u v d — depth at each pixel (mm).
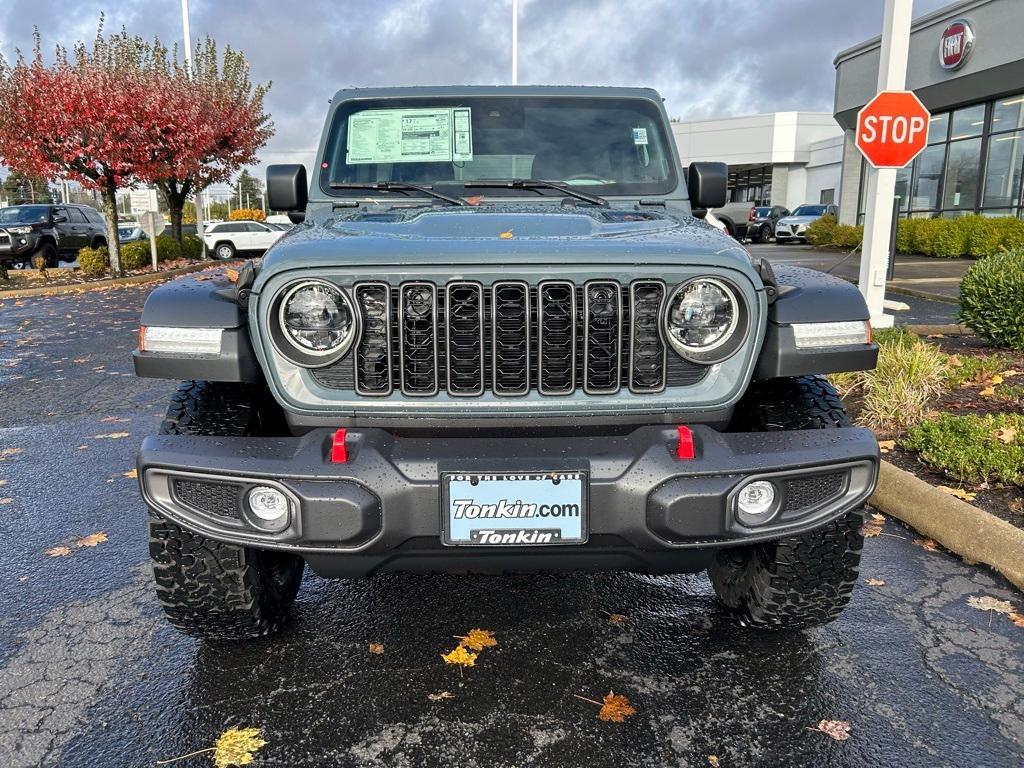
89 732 2455
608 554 2393
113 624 3109
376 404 2371
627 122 3803
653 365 2420
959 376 6266
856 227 26922
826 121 45656
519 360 2387
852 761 2311
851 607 3193
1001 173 21500
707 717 2510
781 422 2680
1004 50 19500
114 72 19969
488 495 2250
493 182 3629
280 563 2979
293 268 2322
